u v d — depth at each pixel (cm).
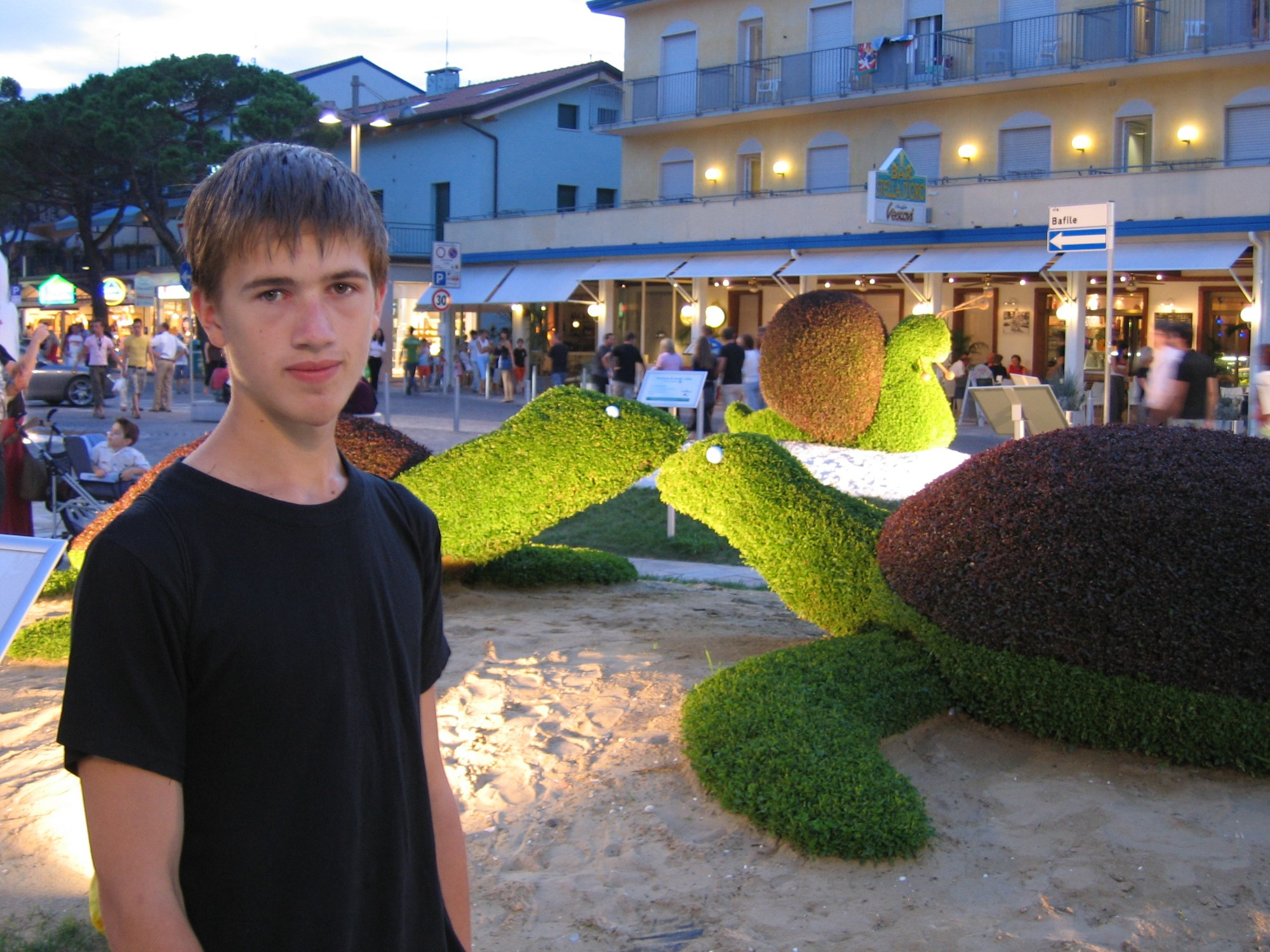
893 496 1316
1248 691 490
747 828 447
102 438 1570
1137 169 2752
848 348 1424
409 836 194
